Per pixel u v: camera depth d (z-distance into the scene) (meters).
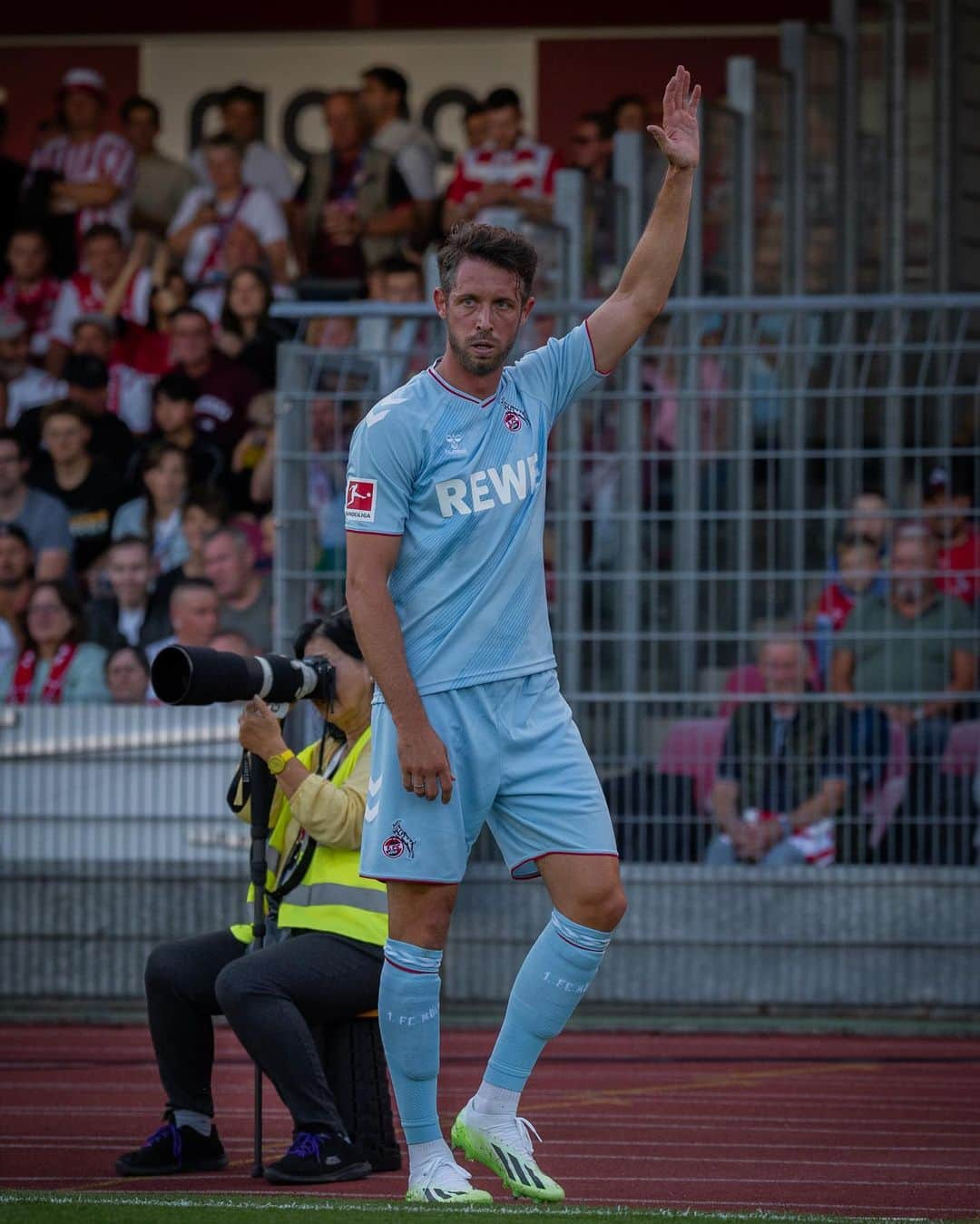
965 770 26.17
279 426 26.58
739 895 26.72
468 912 27.34
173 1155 16.41
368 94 42.12
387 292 38.88
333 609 26.89
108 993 27.94
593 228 32.88
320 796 15.89
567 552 27.05
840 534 26.34
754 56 46.47
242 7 46.94
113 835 28.02
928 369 27.81
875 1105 20.98
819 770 26.34
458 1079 22.59
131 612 34.53
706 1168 17.17
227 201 41.72
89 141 43.25
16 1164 17.08
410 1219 12.39
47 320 42.12
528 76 46.81
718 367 27.25
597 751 26.62
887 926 26.53
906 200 36.59
